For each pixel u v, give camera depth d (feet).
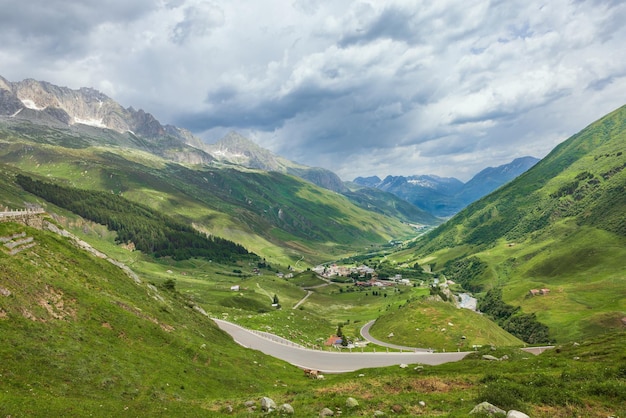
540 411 119.34
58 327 167.63
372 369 278.87
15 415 101.71
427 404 134.92
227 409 149.89
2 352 131.54
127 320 213.05
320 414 130.41
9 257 195.11
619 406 120.47
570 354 266.98
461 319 558.15
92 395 135.23
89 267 270.87
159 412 132.77
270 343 430.20
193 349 226.58
